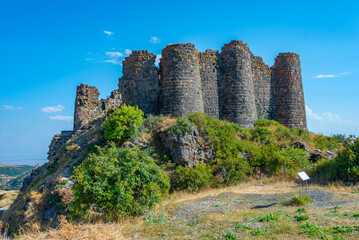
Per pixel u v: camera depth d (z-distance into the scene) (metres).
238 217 13.47
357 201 15.58
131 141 28.09
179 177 24.83
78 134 41.31
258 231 10.70
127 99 33.28
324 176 23.44
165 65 32.69
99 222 14.62
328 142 35.69
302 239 9.67
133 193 15.55
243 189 22.84
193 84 32.38
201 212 15.47
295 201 16.17
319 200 16.75
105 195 14.66
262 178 26.98
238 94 34.84
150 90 32.78
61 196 22.45
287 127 38.19
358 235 9.62
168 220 14.20
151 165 16.97
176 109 31.45
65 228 11.87
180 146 26.97
